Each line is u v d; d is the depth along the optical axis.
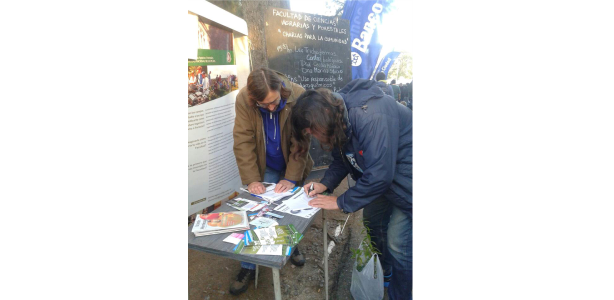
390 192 1.46
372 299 1.60
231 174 2.00
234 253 1.12
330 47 2.54
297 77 2.46
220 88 1.83
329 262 1.98
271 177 1.96
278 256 1.10
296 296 1.74
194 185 1.78
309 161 1.99
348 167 1.61
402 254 1.56
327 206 1.50
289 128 1.76
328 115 1.33
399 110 1.40
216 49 1.76
